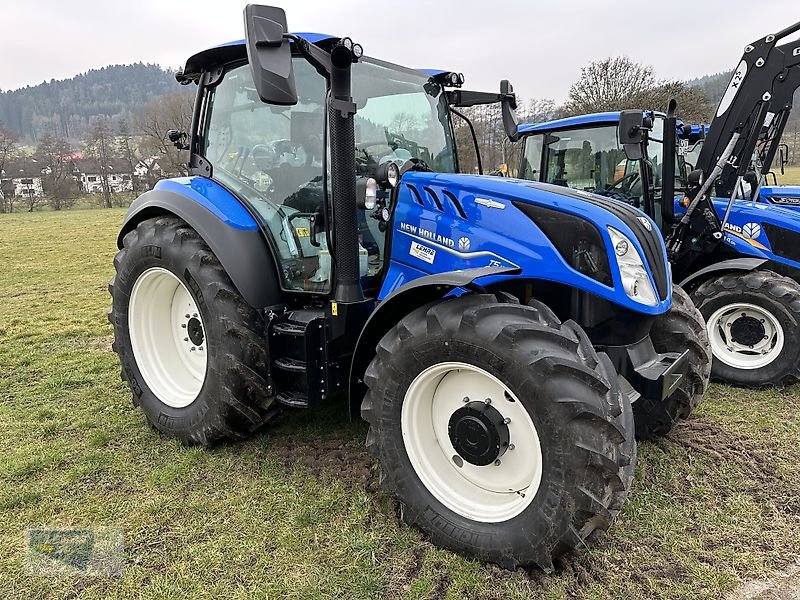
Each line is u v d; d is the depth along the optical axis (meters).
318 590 2.22
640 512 2.69
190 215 3.21
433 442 2.57
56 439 3.51
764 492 2.86
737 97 4.71
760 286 4.22
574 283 2.51
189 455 3.23
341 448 3.31
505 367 2.20
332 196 2.75
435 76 3.66
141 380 3.59
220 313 3.04
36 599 2.22
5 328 6.41
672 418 3.30
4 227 23.83
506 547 2.27
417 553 2.42
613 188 5.58
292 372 2.95
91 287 9.24
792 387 4.32
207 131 3.51
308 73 2.94
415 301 2.64
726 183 5.00
